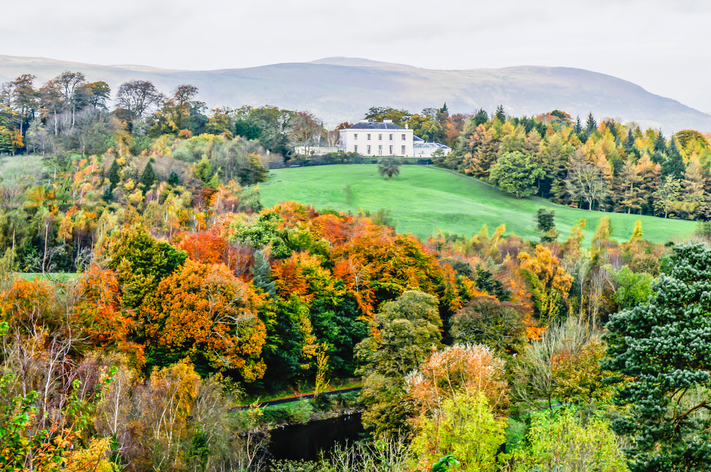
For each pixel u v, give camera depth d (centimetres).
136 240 6662
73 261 9650
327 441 5472
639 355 2897
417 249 8812
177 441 3869
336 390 7075
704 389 3147
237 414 5703
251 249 7925
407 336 5466
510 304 6975
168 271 6769
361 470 4000
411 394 4597
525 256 10250
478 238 12244
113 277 6031
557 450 3262
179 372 4709
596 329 7962
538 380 4584
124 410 3856
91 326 5175
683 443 2745
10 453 1977
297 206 11294
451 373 4719
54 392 3619
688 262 3053
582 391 4353
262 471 4656
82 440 3481
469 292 8612
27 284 5059
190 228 10462
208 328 6025
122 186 12788
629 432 2933
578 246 12138
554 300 9281
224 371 6275
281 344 6806
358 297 7981
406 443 4669
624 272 9662
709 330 2728
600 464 3216
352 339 7675
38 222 10194
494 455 3672
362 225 10144
